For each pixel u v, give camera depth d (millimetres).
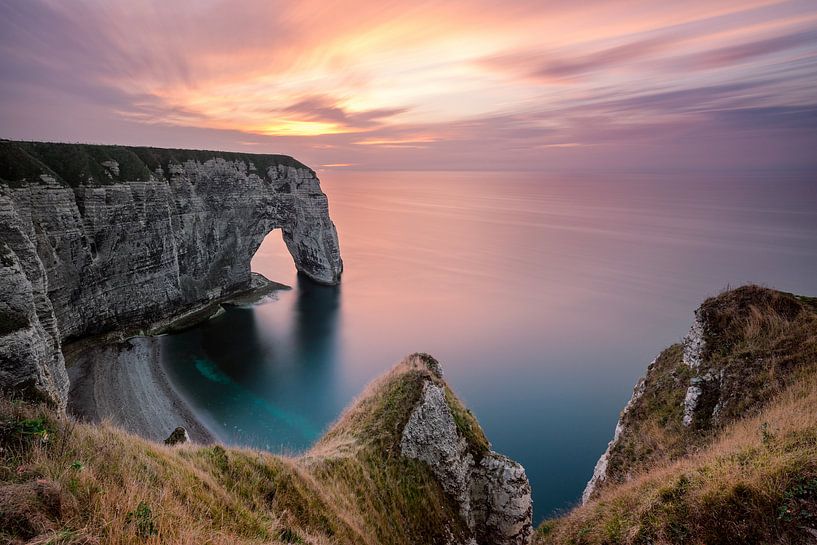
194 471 12102
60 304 59594
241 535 10531
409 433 22891
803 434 12422
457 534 21547
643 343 78125
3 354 31578
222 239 95000
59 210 59406
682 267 132250
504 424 53594
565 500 40281
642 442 20891
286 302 99062
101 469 9156
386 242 177000
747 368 18938
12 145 58406
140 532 7676
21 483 7359
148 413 50125
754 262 136125
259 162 105250
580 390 62156
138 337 70750
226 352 71125
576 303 100312
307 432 51156
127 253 70188
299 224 112938
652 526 11930
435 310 95562
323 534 13930
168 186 79625
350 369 68312
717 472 12383
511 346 77188
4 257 36281
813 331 18688
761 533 10164
